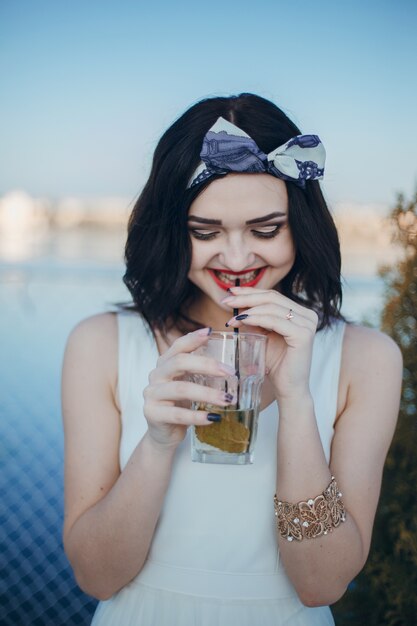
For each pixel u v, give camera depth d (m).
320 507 1.52
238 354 1.42
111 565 1.58
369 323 2.65
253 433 1.47
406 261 2.49
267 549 1.67
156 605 1.67
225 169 1.54
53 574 4.05
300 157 1.60
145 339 1.78
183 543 1.67
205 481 1.67
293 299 1.84
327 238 1.72
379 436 1.71
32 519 4.52
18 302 7.41
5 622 3.67
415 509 2.41
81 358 1.77
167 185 1.63
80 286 7.56
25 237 11.97
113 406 1.75
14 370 6.16
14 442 5.27
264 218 1.56
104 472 1.70
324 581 1.56
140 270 1.76
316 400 1.74
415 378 2.43
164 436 1.46
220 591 1.66
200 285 1.68
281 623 1.67
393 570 2.42
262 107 1.68
